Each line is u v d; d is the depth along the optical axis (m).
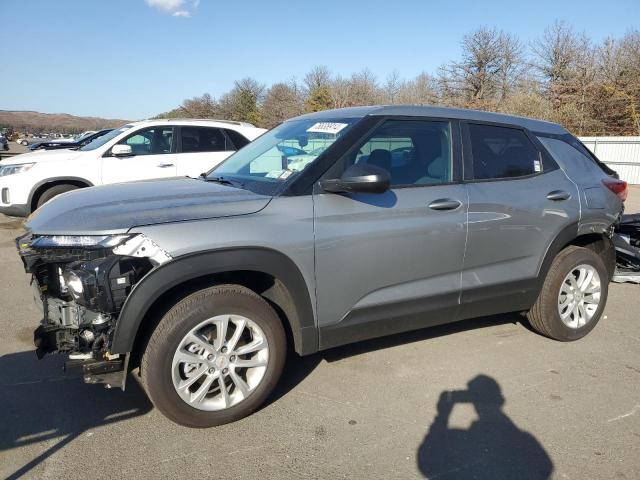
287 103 63.31
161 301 2.94
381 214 3.36
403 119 3.65
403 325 3.61
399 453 2.88
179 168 8.80
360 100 58.22
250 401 3.12
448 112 3.88
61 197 3.45
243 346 3.10
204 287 3.00
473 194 3.73
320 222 3.17
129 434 3.01
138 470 2.70
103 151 8.42
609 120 32.59
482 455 2.88
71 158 8.21
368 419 3.21
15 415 3.18
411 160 3.62
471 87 46.75
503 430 3.11
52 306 2.96
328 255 3.20
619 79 34.66
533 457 2.86
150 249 2.74
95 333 2.82
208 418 3.01
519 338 4.47
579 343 4.41
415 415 3.26
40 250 2.83
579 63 39.97
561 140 4.43
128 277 2.74
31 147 17.47
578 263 4.28
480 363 3.98
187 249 2.79
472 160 3.84
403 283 3.53
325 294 3.25
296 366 3.88
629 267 6.00
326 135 3.53
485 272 3.86
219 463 2.77
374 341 4.33
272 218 3.04
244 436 3.01
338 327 3.35
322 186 3.23
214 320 2.95
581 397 3.51
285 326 3.43
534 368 3.92
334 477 2.68
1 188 8.04
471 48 46.38
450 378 3.73
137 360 3.00
